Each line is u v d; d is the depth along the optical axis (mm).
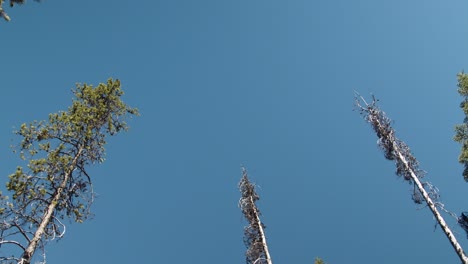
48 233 12953
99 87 17531
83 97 17312
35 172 14055
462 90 21594
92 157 15734
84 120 16000
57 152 15039
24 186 13594
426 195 16938
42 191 13727
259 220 20016
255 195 21406
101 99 17203
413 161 18234
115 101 17531
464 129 20969
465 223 16375
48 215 13156
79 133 15719
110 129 16859
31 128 15195
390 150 19109
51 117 15656
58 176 14469
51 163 14461
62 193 14234
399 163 18531
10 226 12320
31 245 12055
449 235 15414
